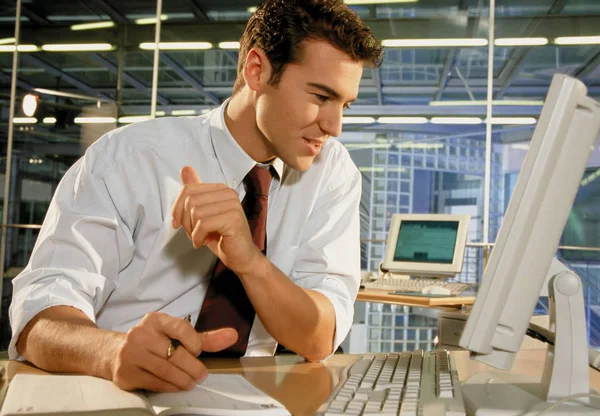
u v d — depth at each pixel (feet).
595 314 19.90
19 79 20.49
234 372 3.53
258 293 3.68
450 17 20.29
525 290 2.64
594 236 20.34
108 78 20.51
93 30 20.58
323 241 4.64
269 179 4.30
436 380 2.99
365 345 22.43
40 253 3.86
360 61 3.70
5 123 20.39
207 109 20.63
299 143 3.85
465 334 2.64
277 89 3.77
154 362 2.67
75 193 4.10
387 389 2.84
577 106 2.57
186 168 3.44
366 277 12.38
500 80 20.88
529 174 2.58
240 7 20.63
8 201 20.03
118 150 4.26
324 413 2.40
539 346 5.84
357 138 23.30
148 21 20.58
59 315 3.36
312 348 3.86
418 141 22.85
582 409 2.60
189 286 4.28
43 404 2.32
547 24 19.88
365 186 23.40
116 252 4.13
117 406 2.32
